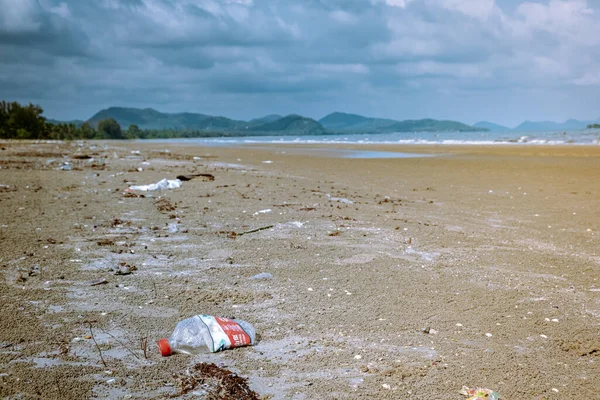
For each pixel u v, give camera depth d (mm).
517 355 4664
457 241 9148
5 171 19828
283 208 12219
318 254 8078
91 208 11711
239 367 4359
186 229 9688
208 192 14750
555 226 10648
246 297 6062
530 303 6035
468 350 4746
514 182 18516
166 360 4438
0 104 86000
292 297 6102
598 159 27797
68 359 4402
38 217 10445
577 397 3945
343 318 5477
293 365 4406
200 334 4691
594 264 7738
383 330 5176
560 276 7141
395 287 6531
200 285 6473
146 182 16938
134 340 4820
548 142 49719
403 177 20266
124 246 8352
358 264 7555
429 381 4145
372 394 3932
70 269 6992
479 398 3801
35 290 6090
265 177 19500
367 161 28734
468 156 32062
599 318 5594
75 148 43312
